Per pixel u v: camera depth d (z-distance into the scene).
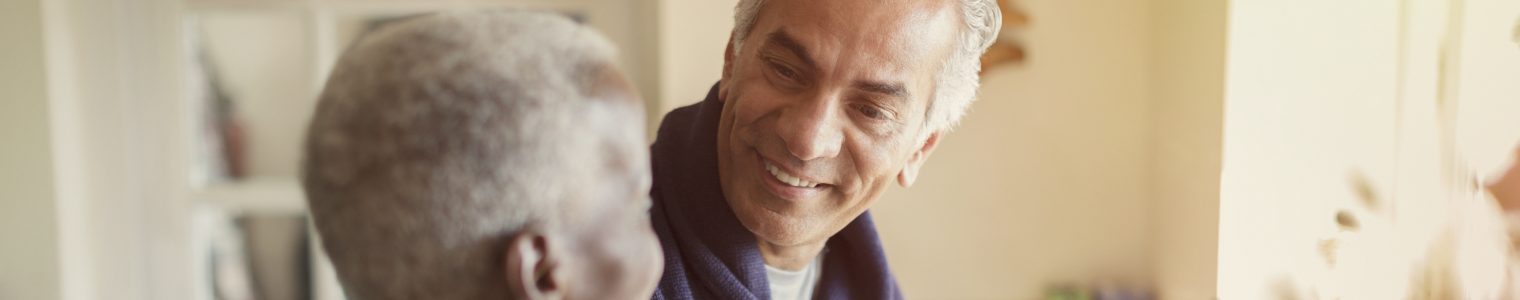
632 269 0.69
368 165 0.63
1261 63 1.47
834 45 0.81
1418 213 1.43
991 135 1.88
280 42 1.84
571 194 0.65
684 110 0.96
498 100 0.62
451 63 0.62
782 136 0.84
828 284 1.06
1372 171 1.47
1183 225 1.69
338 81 0.64
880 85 0.83
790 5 0.82
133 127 1.83
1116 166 1.89
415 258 0.64
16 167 1.65
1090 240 1.92
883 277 1.06
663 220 0.88
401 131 0.62
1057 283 1.92
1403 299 1.46
